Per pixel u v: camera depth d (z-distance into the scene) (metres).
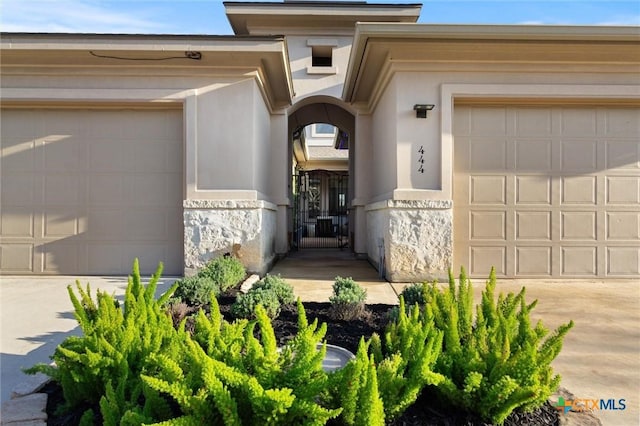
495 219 7.57
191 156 7.53
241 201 7.42
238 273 6.16
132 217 7.81
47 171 7.79
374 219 9.38
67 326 4.59
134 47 7.07
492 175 7.57
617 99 7.38
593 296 6.23
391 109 7.86
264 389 1.96
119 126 7.83
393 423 2.23
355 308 4.14
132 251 7.79
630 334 4.42
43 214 7.77
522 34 6.62
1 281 7.22
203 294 4.73
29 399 2.63
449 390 2.29
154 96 7.55
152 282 3.35
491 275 3.13
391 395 2.15
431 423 2.25
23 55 7.25
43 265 7.75
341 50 11.27
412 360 2.36
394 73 7.46
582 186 7.61
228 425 1.76
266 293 4.19
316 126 25.12
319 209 21.03
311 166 21.19
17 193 7.78
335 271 8.72
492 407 2.23
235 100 7.62
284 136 10.70
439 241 7.21
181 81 7.59
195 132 7.55
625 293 6.45
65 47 7.02
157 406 2.00
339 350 3.24
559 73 7.33
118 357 2.41
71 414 2.42
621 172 7.64
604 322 4.86
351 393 1.95
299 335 2.16
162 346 2.65
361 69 8.30
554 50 7.07
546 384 2.38
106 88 7.55
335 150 22.62
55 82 7.52
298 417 1.88
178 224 7.80
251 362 2.14
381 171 9.24
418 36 6.77
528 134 7.60
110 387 2.02
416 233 7.22
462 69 7.32
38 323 4.70
